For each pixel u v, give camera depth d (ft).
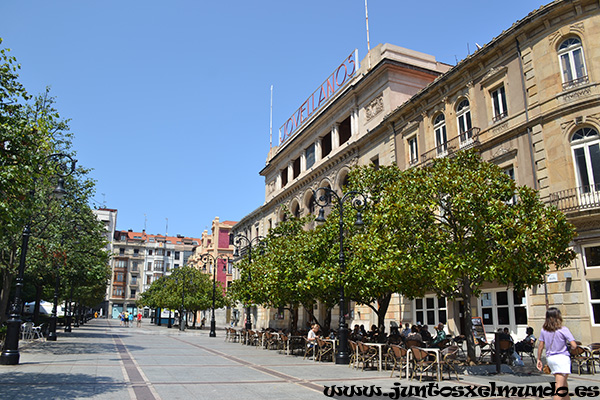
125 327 170.09
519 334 60.44
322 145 121.08
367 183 62.03
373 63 99.66
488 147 66.90
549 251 43.32
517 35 63.21
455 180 43.68
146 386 33.30
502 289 63.72
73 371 39.99
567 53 57.88
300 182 127.13
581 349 41.63
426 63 97.91
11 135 36.01
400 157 86.69
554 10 57.82
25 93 37.24
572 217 52.44
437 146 76.07
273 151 158.30
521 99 62.44
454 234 45.78
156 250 329.93
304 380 37.93
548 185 57.11
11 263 54.44
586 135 54.75
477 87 70.38
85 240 76.13
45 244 61.98
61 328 126.41
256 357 59.26
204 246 268.62
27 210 38.40
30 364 43.75
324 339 56.54
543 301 55.42
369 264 49.42
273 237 85.35
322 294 63.16
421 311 79.56
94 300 193.67
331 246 61.57
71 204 70.64
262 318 158.20
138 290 317.63
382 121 90.53
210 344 86.02
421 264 42.47
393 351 41.93
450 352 38.58
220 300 171.94
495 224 40.98
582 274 51.98
